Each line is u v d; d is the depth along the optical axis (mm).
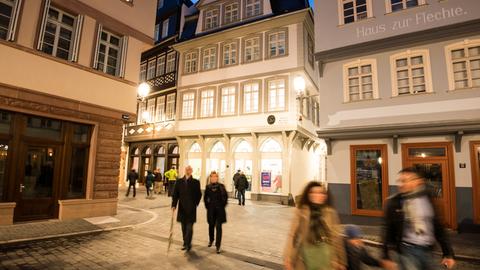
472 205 9430
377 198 11062
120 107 11383
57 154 9789
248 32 19953
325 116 12281
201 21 22359
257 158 18734
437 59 10508
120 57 11664
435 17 10625
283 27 18828
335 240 2969
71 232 7930
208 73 21328
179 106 22234
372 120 11336
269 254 6734
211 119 20578
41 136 9445
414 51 10883
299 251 3031
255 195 18453
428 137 10344
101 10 10992
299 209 3180
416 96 10680
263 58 19234
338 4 12625
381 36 11484
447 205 9797
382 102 11250
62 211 9562
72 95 9938
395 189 10688
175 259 6102
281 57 18625
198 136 21000
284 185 17594
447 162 9945
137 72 12172
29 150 9133
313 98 21750
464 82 10172
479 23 9773
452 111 10055
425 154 10391
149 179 17078
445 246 3432
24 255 6133
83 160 10492
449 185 9812
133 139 25750
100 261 5863
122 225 9141
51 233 7715
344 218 11008
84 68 10305
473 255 6801
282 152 18078
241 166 19516
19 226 8281
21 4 8867
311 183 3244
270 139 18734
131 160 26375
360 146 11531
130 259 6031
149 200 15875
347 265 3037
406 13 11148
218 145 20625
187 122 21641
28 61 8938
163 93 24297
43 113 9281
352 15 12344
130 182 16938
